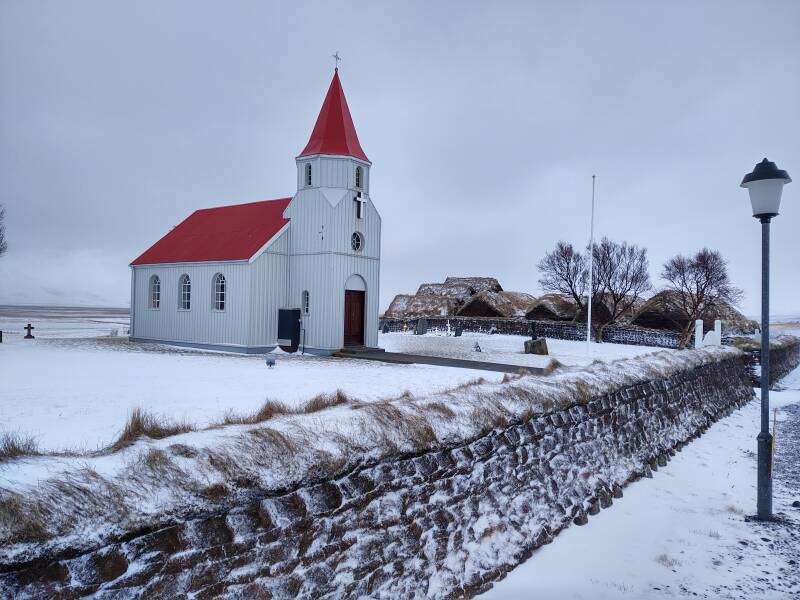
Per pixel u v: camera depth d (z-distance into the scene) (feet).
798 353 132.16
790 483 35.83
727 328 161.48
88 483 11.69
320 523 15.72
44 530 10.34
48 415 40.81
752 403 68.03
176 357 88.02
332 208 96.78
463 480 21.38
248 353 96.58
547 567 22.39
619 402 35.32
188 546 12.71
